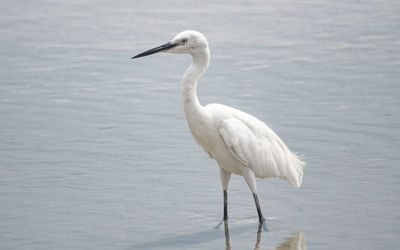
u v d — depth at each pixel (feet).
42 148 48.03
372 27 87.71
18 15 99.60
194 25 89.81
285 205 37.99
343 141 48.03
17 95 61.77
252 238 33.78
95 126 53.16
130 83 65.57
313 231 34.19
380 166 42.91
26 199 38.99
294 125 52.16
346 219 35.45
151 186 41.11
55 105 58.85
